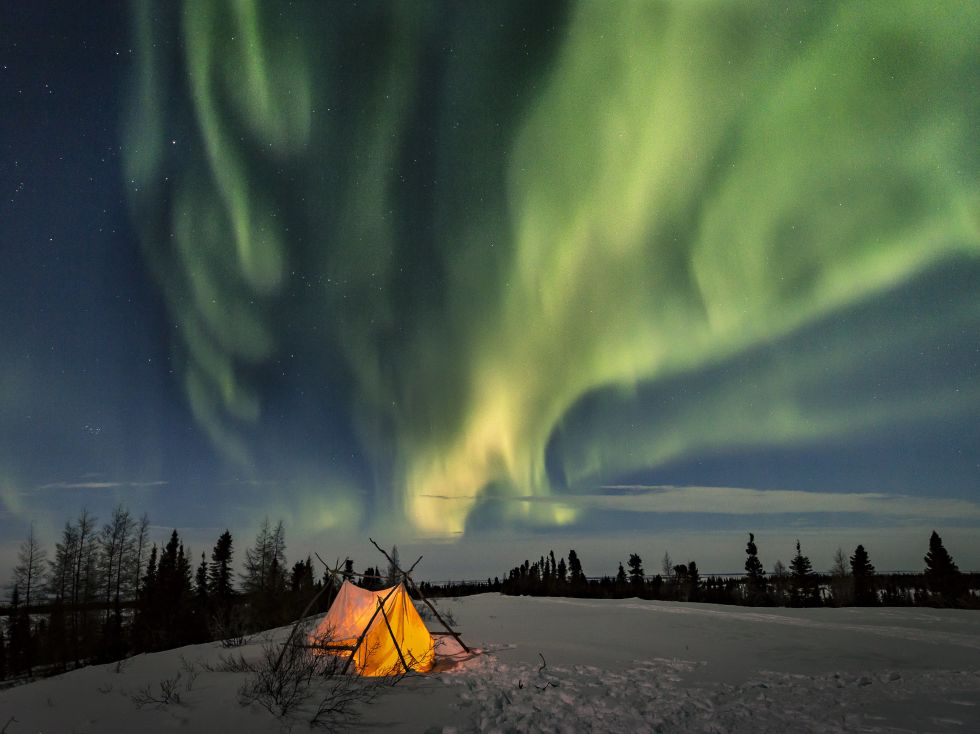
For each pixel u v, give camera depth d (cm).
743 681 1311
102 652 4478
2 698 1080
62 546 5769
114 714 951
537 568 8731
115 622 5262
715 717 1002
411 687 1151
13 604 5538
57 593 5669
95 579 5756
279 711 950
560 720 973
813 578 5966
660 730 931
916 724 938
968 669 1429
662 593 5128
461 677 1265
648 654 1634
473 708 1027
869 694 1158
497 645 1714
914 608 2905
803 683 1284
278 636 1844
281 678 1066
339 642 1372
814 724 949
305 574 5547
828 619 2414
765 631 2058
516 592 6041
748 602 4169
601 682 1283
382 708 1003
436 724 940
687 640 1867
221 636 1933
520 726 930
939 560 5866
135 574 5950
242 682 1114
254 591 5459
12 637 5047
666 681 1302
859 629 2100
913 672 1390
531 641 1803
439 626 2158
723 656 1609
